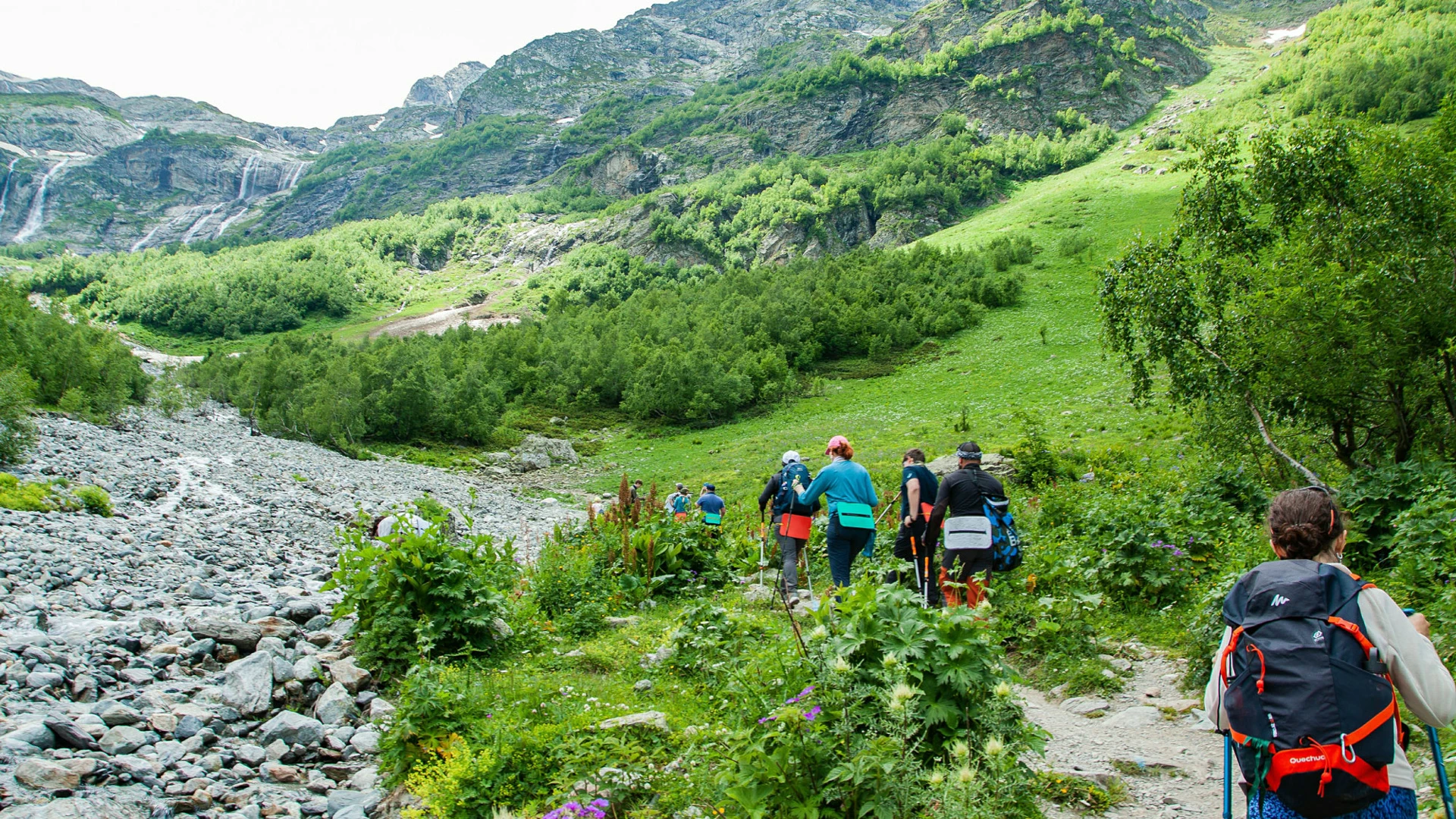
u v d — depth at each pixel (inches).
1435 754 104.4
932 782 128.7
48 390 1731.1
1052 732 229.0
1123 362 720.3
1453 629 234.4
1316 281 497.4
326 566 644.1
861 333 3189.0
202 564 558.6
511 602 374.0
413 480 1626.5
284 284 7135.8
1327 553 109.9
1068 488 657.0
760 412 2603.3
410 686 232.4
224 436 1868.8
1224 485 508.1
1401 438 510.9
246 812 196.7
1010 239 4503.0
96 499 712.4
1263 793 100.5
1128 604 348.8
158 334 6456.7
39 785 192.9
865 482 350.6
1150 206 4753.9
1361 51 7111.2
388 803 207.9
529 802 188.4
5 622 339.3
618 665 310.2
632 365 2933.1
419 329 6619.1
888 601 171.3
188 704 256.1
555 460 2235.5
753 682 204.5
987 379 2417.6
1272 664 98.6
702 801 172.2
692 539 489.4
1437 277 486.9
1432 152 532.7
